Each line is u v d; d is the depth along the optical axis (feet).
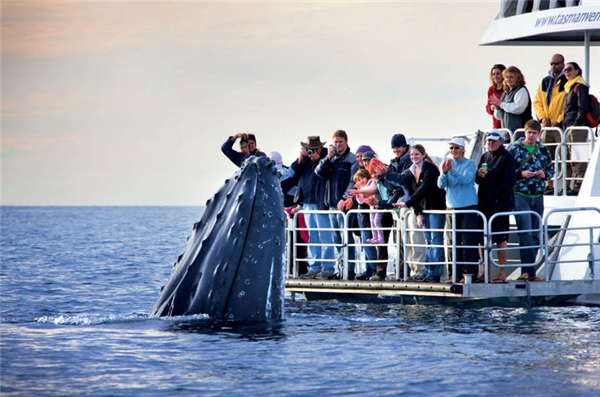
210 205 91.15
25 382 77.20
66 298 149.79
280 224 89.51
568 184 146.10
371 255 136.46
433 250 128.77
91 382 77.20
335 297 140.87
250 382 77.36
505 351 90.48
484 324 109.09
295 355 86.89
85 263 250.37
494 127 151.33
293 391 74.79
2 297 150.82
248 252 89.15
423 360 86.02
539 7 158.40
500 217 123.24
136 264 248.32
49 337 94.63
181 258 95.61
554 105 147.54
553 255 135.54
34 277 196.13
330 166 136.77
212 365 82.53
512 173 122.62
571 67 143.23
